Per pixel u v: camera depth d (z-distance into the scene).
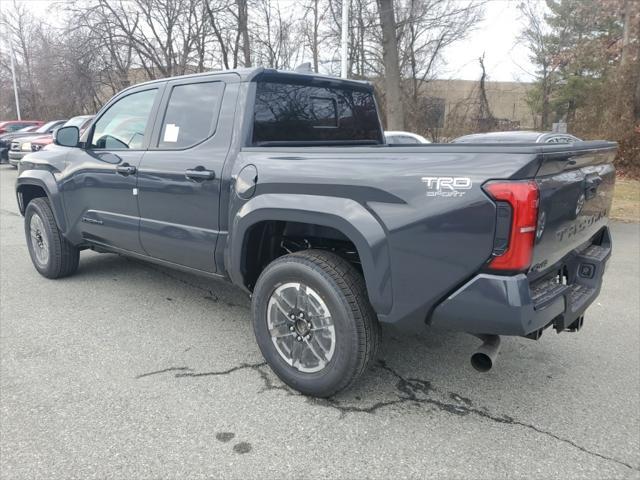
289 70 3.94
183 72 25.02
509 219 2.36
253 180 3.25
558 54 27.70
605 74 23.12
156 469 2.51
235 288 5.26
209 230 3.65
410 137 10.33
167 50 25.03
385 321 2.83
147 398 3.14
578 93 26.75
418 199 2.59
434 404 3.14
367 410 3.06
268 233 3.51
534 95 30.81
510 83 33.78
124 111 4.46
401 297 2.72
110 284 5.32
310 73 4.05
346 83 4.40
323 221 2.90
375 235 2.72
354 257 3.34
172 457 2.60
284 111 3.85
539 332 2.71
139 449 2.66
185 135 3.88
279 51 24.92
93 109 30.39
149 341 3.96
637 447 2.75
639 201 11.73
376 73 23.17
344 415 3.00
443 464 2.59
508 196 2.34
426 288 2.63
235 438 2.77
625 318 4.64
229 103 3.65
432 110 22.72
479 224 2.42
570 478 2.50
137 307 4.68
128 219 4.29
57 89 28.84
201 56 24.34
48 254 5.29
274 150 3.26
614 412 3.09
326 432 2.83
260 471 2.52
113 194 4.41
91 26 24.59
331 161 2.94
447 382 3.41
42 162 5.21
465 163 2.48
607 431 2.89
